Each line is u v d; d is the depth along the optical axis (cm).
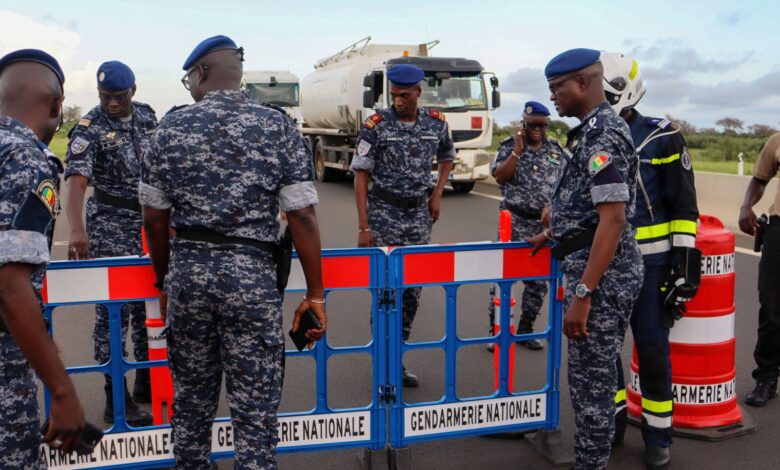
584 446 313
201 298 249
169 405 340
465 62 1400
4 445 199
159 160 250
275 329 258
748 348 524
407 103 451
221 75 259
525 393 355
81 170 380
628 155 287
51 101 214
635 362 402
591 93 292
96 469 313
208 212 247
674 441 375
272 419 262
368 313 635
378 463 339
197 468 277
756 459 355
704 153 1819
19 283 186
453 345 343
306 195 258
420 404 341
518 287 724
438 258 335
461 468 348
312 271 267
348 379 473
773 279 407
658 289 340
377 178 464
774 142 423
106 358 403
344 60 1731
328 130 1797
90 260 302
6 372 198
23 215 187
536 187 510
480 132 1420
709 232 376
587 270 286
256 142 251
